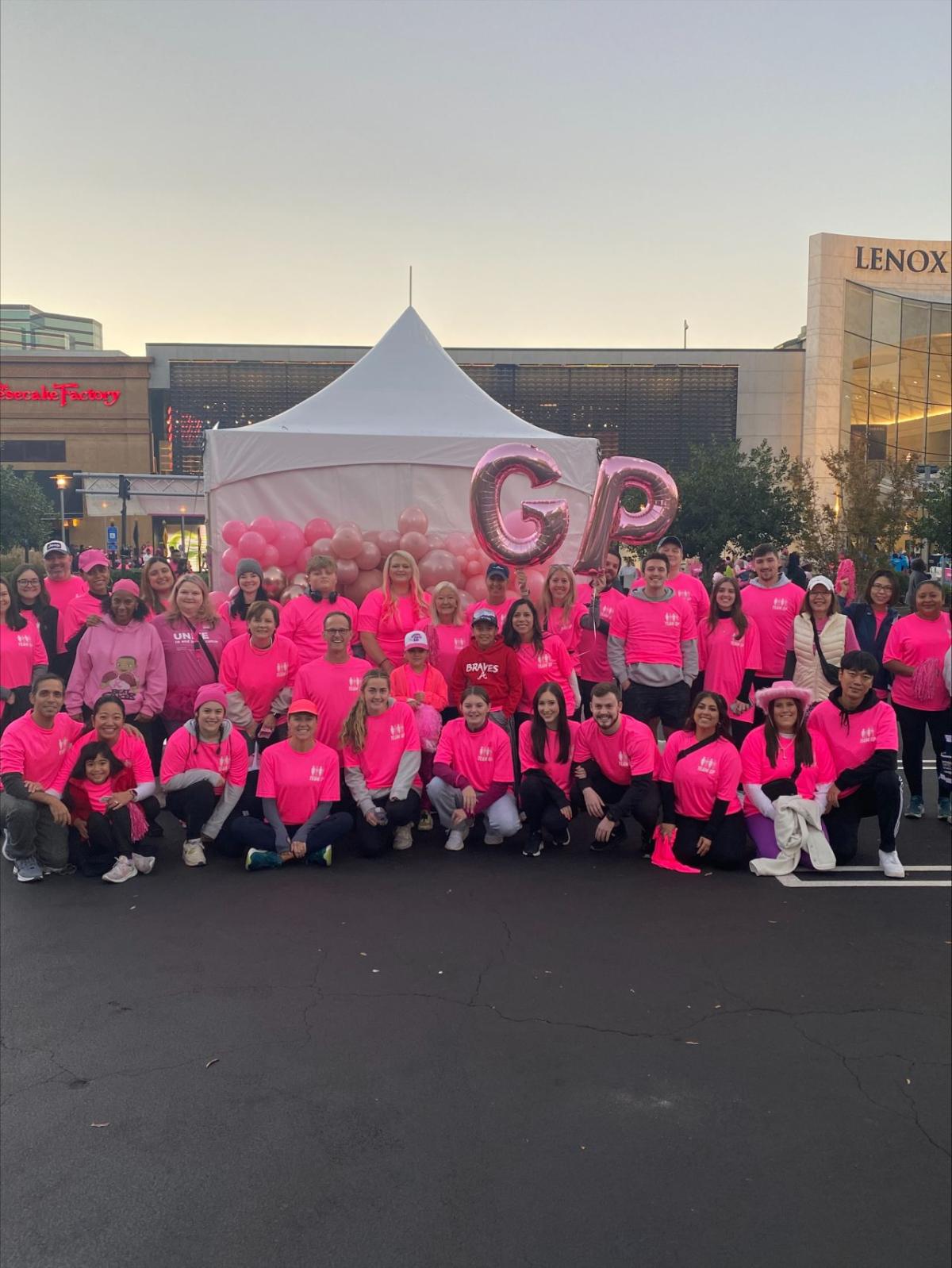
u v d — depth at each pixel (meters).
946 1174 2.70
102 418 48.00
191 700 5.91
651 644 6.37
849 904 4.72
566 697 6.16
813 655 6.45
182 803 5.20
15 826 4.87
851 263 42.12
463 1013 3.57
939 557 23.41
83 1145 2.77
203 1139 2.81
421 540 9.40
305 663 6.00
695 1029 3.47
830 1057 3.30
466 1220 2.48
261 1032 3.42
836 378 42.34
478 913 4.57
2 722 6.41
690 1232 2.45
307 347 46.94
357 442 10.16
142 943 4.19
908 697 6.13
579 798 5.75
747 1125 2.91
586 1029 3.46
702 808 5.24
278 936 4.28
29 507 35.00
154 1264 2.32
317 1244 2.39
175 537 43.19
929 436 43.56
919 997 3.74
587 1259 2.35
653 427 46.19
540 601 6.91
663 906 4.68
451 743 5.61
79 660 5.77
